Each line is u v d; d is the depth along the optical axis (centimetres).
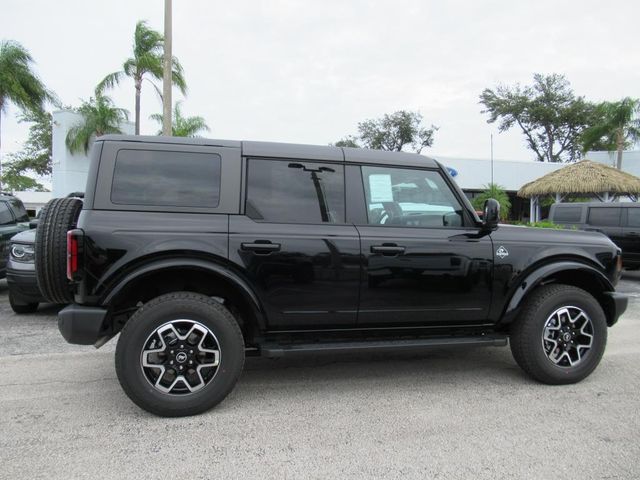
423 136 4559
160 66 1769
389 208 397
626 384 422
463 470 280
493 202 385
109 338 372
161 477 272
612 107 2655
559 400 385
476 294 400
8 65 1808
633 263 1081
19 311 684
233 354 352
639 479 272
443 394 398
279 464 286
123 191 349
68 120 2198
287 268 362
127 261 336
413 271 385
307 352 368
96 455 295
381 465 286
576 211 1202
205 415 353
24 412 356
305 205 377
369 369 463
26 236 655
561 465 286
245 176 369
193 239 346
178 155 363
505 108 4381
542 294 414
